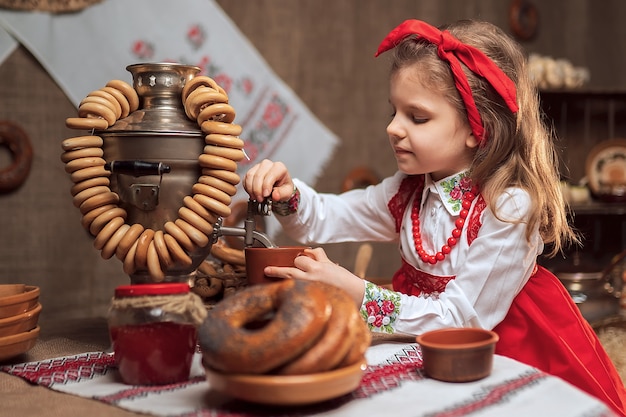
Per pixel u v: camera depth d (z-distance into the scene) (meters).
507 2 2.94
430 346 0.78
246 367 0.65
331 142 2.52
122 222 0.95
